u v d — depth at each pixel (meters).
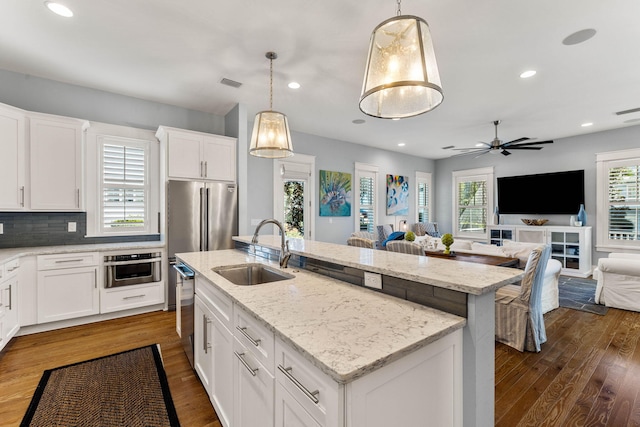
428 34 1.39
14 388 2.04
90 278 3.18
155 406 1.88
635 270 3.55
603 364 2.39
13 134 2.88
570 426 1.71
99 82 3.42
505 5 2.12
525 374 2.26
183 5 2.14
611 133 5.39
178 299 2.78
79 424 1.71
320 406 0.85
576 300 4.02
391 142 6.38
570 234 5.62
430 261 1.62
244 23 2.35
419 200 7.95
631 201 5.20
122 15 2.25
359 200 6.54
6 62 2.97
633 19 2.27
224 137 4.02
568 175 5.84
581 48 2.68
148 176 3.91
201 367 2.03
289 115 4.59
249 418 1.30
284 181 5.43
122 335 2.91
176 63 2.98
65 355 2.51
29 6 2.15
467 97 3.81
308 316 1.16
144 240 3.93
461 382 1.16
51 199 3.11
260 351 1.19
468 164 7.62
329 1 2.09
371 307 1.26
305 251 2.03
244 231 4.11
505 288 2.85
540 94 3.72
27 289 2.85
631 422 1.73
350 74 3.21
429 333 1.00
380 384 0.87
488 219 7.19
